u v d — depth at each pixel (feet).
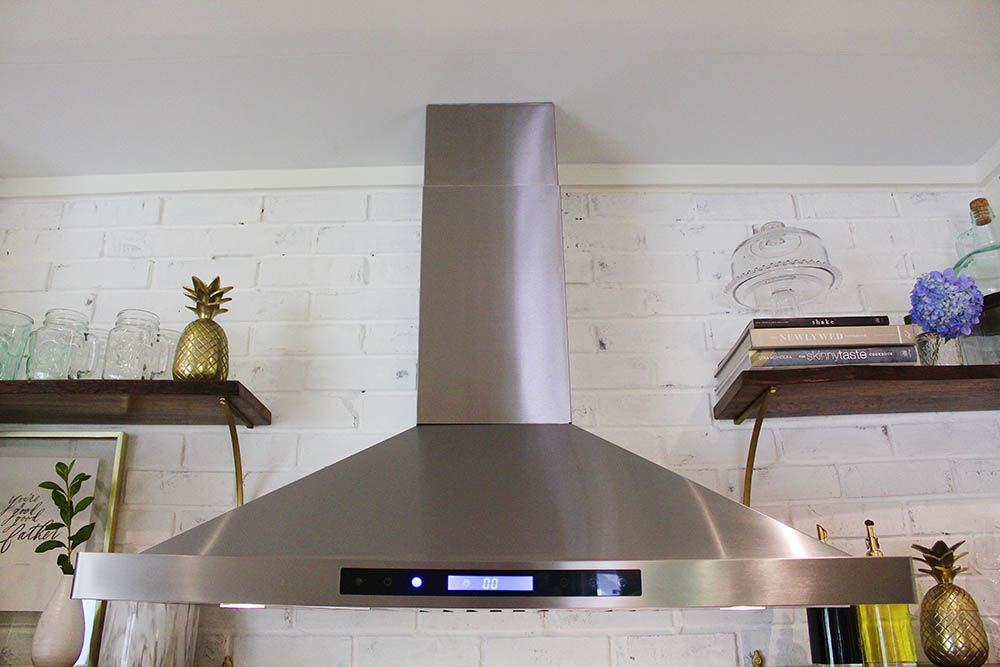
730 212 5.97
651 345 5.56
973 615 4.35
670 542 3.26
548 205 5.12
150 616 4.36
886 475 5.22
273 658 4.74
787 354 4.68
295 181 6.02
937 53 4.97
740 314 5.66
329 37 4.77
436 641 4.77
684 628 4.81
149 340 5.14
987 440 5.33
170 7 4.51
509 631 4.80
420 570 3.11
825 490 5.17
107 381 4.59
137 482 5.17
